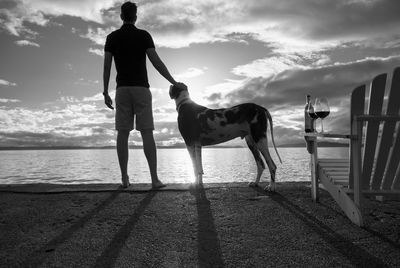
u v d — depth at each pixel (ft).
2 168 567.18
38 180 316.60
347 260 9.30
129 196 16.72
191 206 14.71
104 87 18.34
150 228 12.10
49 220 13.24
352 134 12.66
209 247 10.36
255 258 9.53
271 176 17.81
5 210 14.65
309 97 15.88
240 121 18.79
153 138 18.51
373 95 12.82
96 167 560.20
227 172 335.88
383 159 14.46
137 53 18.02
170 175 335.47
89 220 13.12
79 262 9.50
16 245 10.82
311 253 9.78
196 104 20.15
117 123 18.39
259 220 12.76
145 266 9.21
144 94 18.19
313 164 15.61
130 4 18.06
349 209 12.63
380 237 10.94
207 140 19.72
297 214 13.46
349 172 13.91
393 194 13.65
